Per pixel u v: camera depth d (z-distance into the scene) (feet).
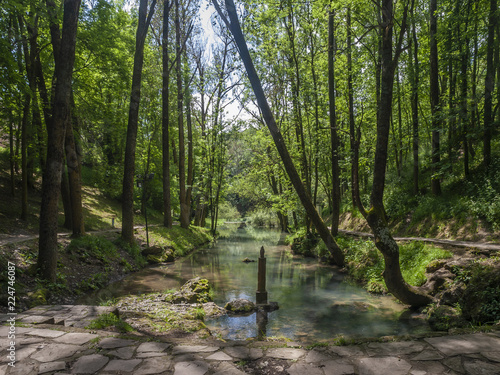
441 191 46.03
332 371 10.14
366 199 66.33
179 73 76.95
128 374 10.02
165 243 62.08
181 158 81.66
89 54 46.29
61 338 13.20
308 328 22.35
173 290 31.96
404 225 49.08
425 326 22.33
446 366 10.24
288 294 32.68
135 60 51.65
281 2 41.42
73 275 33.81
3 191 61.00
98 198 90.53
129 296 30.17
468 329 13.97
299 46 56.29
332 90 51.96
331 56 51.52
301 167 62.85
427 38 49.32
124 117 63.46
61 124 28.17
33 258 32.09
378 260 39.11
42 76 45.55
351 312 26.25
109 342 12.79
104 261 40.86
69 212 54.08
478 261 25.99
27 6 31.89
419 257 33.55
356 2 38.17
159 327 19.39
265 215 150.92
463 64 41.06
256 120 75.05
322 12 46.80
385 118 23.59
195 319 23.16
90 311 19.08
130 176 51.62
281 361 11.02
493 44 38.40
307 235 63.72
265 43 53.16
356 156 26.86
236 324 23.27
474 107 40.68
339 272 44.39
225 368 10.44
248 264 51.39
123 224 51.62
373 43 48.98
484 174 40.24
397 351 11.56
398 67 55.11
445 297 24.47
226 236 106.63
